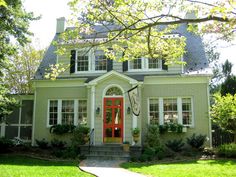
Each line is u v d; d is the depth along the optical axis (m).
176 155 14.70
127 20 8.40
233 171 10.01
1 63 15.27
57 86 18.83
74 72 19.11
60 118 18.50
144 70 18.38
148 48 8.68
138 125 16.11
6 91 15.71
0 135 19.42
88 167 11.29
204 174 9.43
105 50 10.36
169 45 9.77
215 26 7.77
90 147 15.50
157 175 9.30
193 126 16.80
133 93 16.39
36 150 16.47
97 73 18.83
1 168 10.61
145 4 8.01
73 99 18.53
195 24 8.44
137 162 13.06
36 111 18.75
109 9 7.95
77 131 15.98
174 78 17.47
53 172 9.84
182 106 17.31
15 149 16.58
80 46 9.76
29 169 10.48
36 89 19.03
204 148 15.62
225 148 14.12
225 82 24.27
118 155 14.32
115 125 16.80
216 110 15.83
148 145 15.28
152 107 17.62
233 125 15.48
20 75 31.41
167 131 16.73
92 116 16.91
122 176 9.20
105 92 17.17
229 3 5.19
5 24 14.44
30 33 15.67
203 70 17.39
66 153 14.57
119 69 18.66
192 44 19.58
